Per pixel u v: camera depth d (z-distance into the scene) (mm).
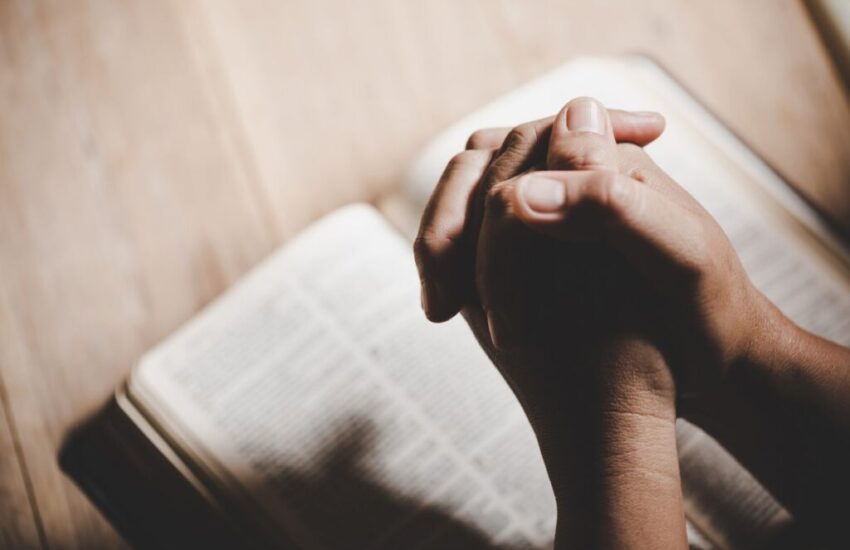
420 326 591
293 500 572
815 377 500
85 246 627
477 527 571
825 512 529
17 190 634
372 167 639
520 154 512
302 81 649
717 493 570
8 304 619
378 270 595
